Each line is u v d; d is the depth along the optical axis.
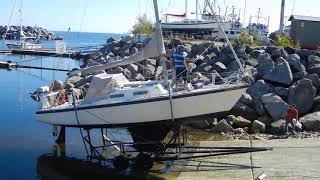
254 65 27.55
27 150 18.33
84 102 17.25
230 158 15.65
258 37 38.97
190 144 17.50
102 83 16.84
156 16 15.98
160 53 16.23
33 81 40.72
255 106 21.83
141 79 28.20
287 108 20.62
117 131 20.47
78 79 31.58
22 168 16.16
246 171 14.20
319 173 13.62
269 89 23.05
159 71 28.23
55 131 19.00
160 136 16.41
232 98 15.99
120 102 16.17
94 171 15.80
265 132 20.16
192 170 14.95
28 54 65.00
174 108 15.62
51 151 18.20
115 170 15.78
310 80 22.20
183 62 17.44
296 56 26.50
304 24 33.12
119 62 17.11
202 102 15.68
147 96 16.06
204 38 41.03
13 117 24.78
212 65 28.64
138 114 16.06
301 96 22.09
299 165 14.38
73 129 21.62
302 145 16.59
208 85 16.97
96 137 19.86
